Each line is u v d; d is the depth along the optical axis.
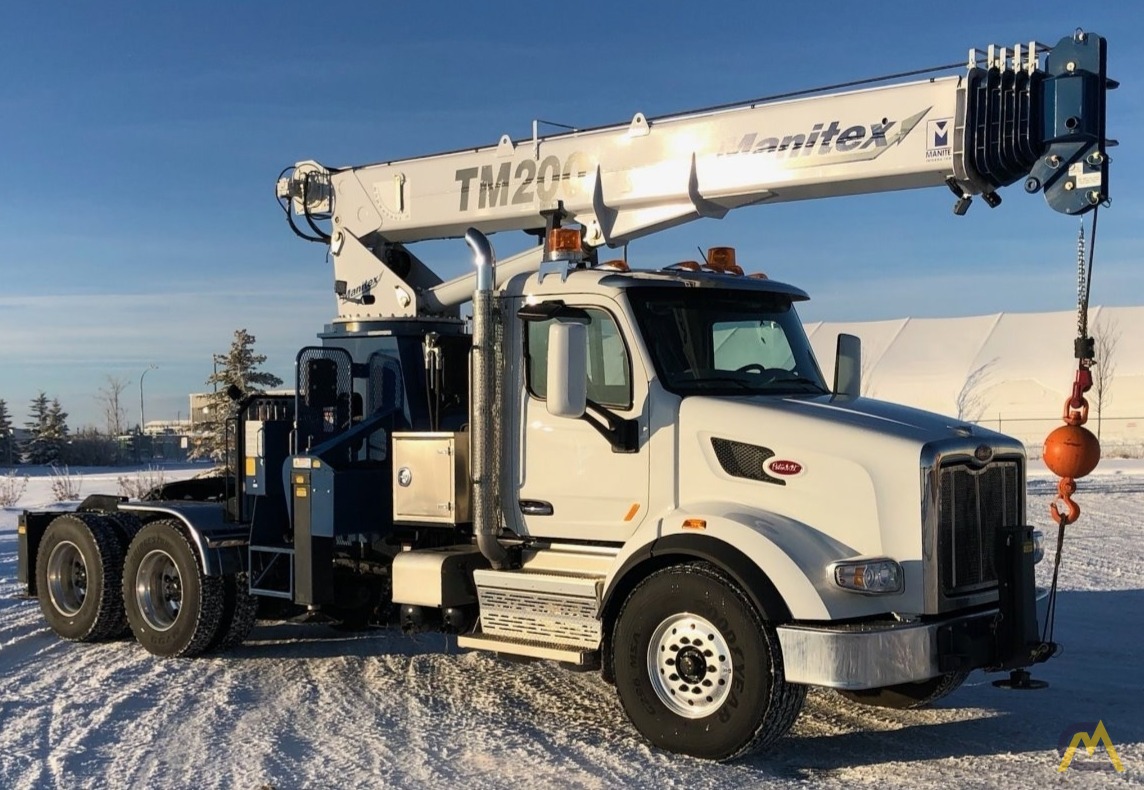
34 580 10.10
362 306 8.69
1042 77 6.02
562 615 6.66
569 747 6.26
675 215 7.32
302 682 7.97
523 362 6.98
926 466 5.79
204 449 32.34
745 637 5.80
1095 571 13.12
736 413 6.29
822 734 6.61
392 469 7.75
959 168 6.16
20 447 58.28
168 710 7.14
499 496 7.04
